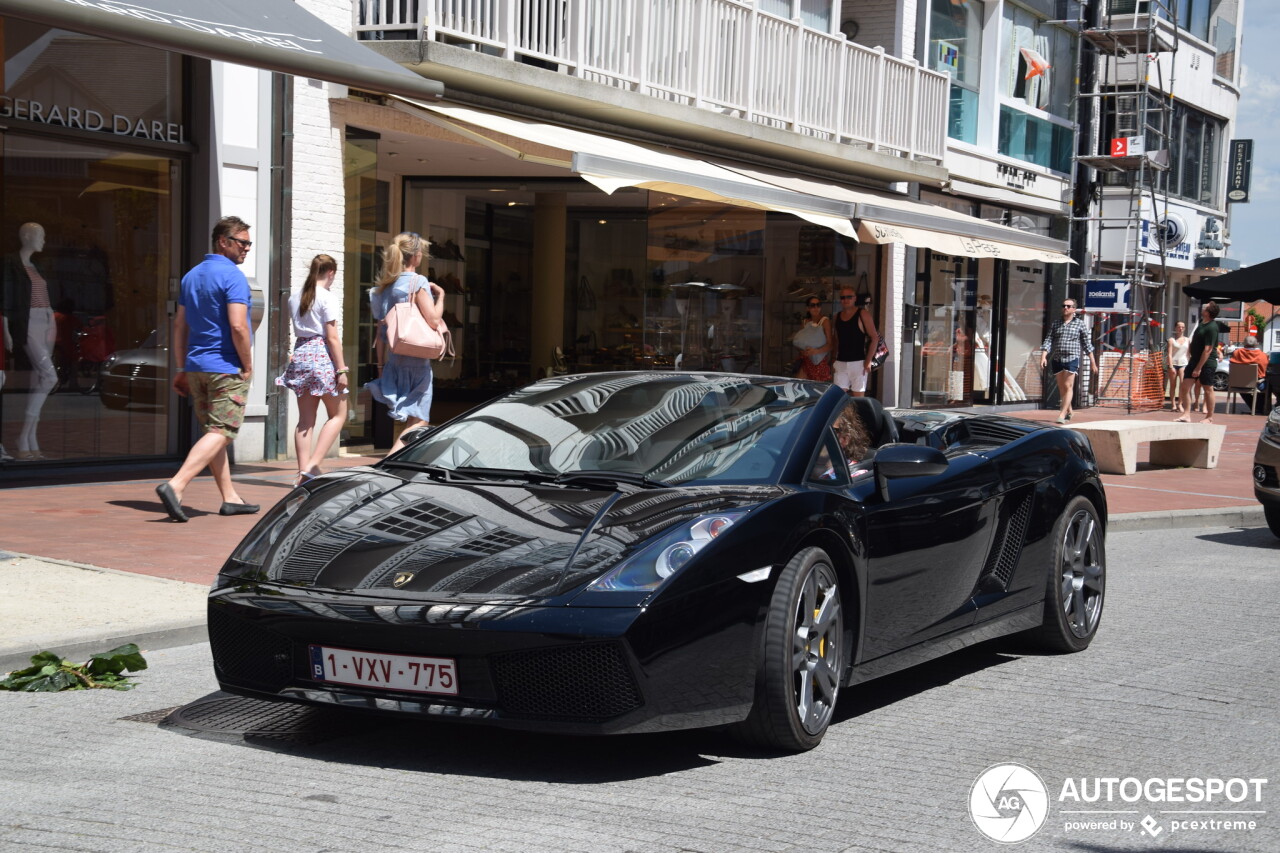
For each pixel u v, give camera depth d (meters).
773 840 3.78
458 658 4.14
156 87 11.59
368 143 13.29
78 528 8.41
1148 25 26.34
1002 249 18.48
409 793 4.12
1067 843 3.87
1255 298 19.00
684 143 16.33
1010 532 6.14
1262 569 9.44
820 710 4.75
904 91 19.75
